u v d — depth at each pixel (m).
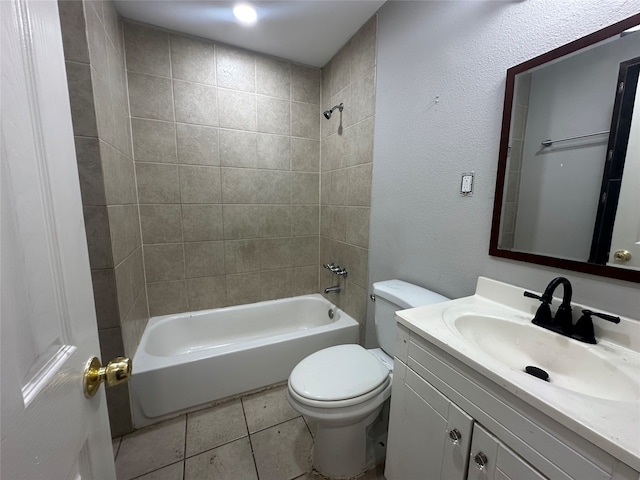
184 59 1.81
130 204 1.64
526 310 0.97
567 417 0.52
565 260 0.87
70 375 0.42
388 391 1.16
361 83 1.75
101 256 1.27
